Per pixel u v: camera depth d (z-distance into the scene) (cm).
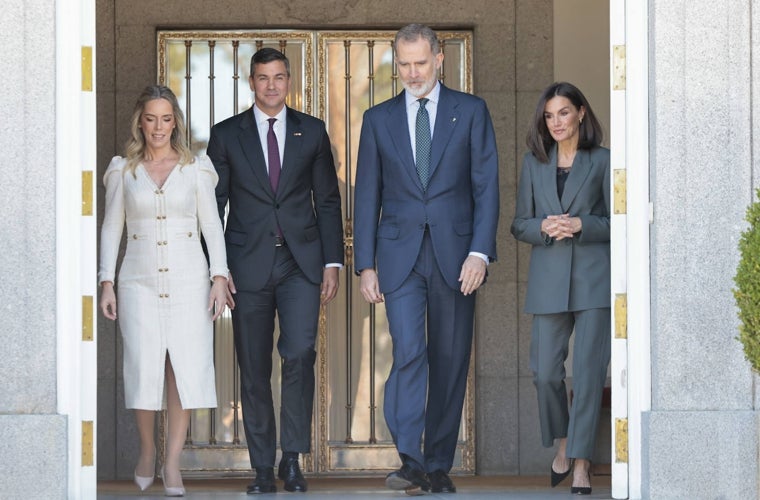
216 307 940
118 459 1184
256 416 1006
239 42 1220
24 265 840
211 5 1204
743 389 862
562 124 944
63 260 842
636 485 872
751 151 866
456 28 1227
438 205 940
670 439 855
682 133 867
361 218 952
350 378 1217
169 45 1216
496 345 1211
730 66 867
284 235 1008
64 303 841
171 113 938
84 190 852
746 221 853
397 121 950
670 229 866
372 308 1222
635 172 876
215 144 1020
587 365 936
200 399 929
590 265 943
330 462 1210
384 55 1227
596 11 1225
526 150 1218
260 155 1013
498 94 1220
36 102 844
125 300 933
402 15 1213
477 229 940
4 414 834
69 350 841
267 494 973
